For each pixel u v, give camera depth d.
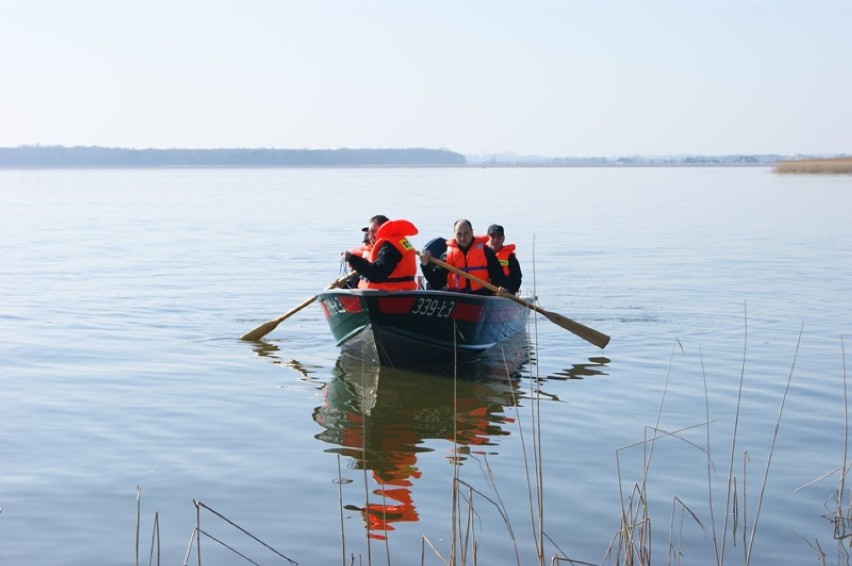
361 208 36.44
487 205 38.44
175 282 16.06
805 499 6.02
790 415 7.87
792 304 13.48
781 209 35.00
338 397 8.73
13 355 10.20
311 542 5.45
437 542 5.45
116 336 11.39
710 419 7.80
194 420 7.87
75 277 16.55
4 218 31.06
